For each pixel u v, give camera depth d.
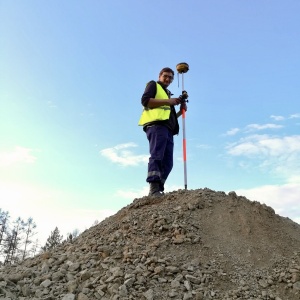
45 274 4.34
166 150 6.39
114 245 4.83
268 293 3.86
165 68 6.70
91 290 3.85
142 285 3.87
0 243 42.47
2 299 3.52
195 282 3.96
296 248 4.84
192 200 5.78
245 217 5.33
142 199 6.28
